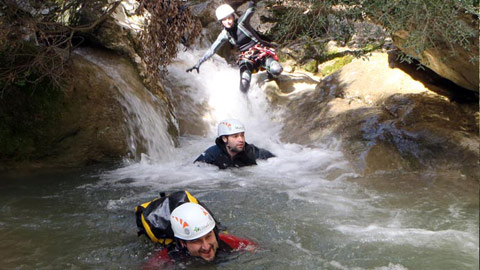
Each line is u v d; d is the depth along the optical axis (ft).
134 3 29.12
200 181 20.77
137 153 24.48
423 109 24.58
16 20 22.48
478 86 23.36
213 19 37.27
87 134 23.53
